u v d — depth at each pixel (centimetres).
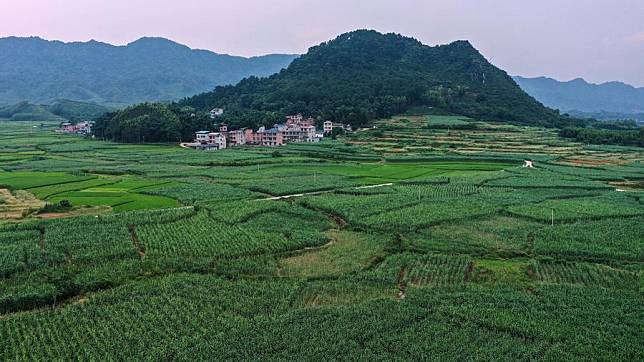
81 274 5978
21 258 6369
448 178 13138
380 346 4450
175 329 4722
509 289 5753
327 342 4494
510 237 7906
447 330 4744
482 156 17362
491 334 4700
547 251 7150
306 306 5325
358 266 6588
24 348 4353
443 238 7856
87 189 11619
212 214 9012
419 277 6200
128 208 9650
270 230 8144
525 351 4381
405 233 8150
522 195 10956
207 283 5828
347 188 11831
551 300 5422
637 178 13512
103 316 4988
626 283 5994
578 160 16862
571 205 9988
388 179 13375
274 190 11400
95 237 7350
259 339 4525
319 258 6931
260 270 6328
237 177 13400
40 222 8094
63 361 4141
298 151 19388
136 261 6444
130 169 14688
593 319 4962
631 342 4531
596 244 7419
